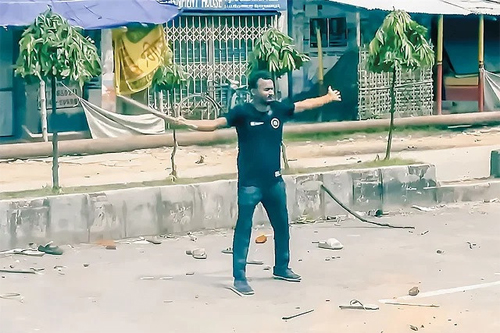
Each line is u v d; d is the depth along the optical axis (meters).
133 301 8.87
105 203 11.80
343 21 24.09
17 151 18.86
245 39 22.64
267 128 9.18
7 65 19.91
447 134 23.33
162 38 21.48
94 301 8.88
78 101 20.36
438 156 19.20
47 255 11.09
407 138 22.53
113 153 19.52
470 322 8.03
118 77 20.95
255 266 10.41
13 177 15.98
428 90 25.23
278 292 9.16
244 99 21.80
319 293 9.10
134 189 12.02
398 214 13.70
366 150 20.11
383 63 14.68
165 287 9.44
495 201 14.79
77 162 18.08
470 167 17.39
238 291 9.09
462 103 26.34
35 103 20.05
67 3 19.94
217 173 16.27
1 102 19.83
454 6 24.61
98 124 20.20
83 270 10.26
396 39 14.60
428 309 8.47
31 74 12.38
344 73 24.22
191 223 12.40
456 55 26.30
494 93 26.56
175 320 8.16
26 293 9.22
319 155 19.27
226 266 10.45
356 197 13.53
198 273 10.09
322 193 13.27
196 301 8.84
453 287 9.33
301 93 23.84
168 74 15.86
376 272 10.03
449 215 13.59
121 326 7.99
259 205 12.86
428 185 14.17
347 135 22.75
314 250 11.25
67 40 12.48
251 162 9.20
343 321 8.08
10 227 11.24
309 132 22.55
